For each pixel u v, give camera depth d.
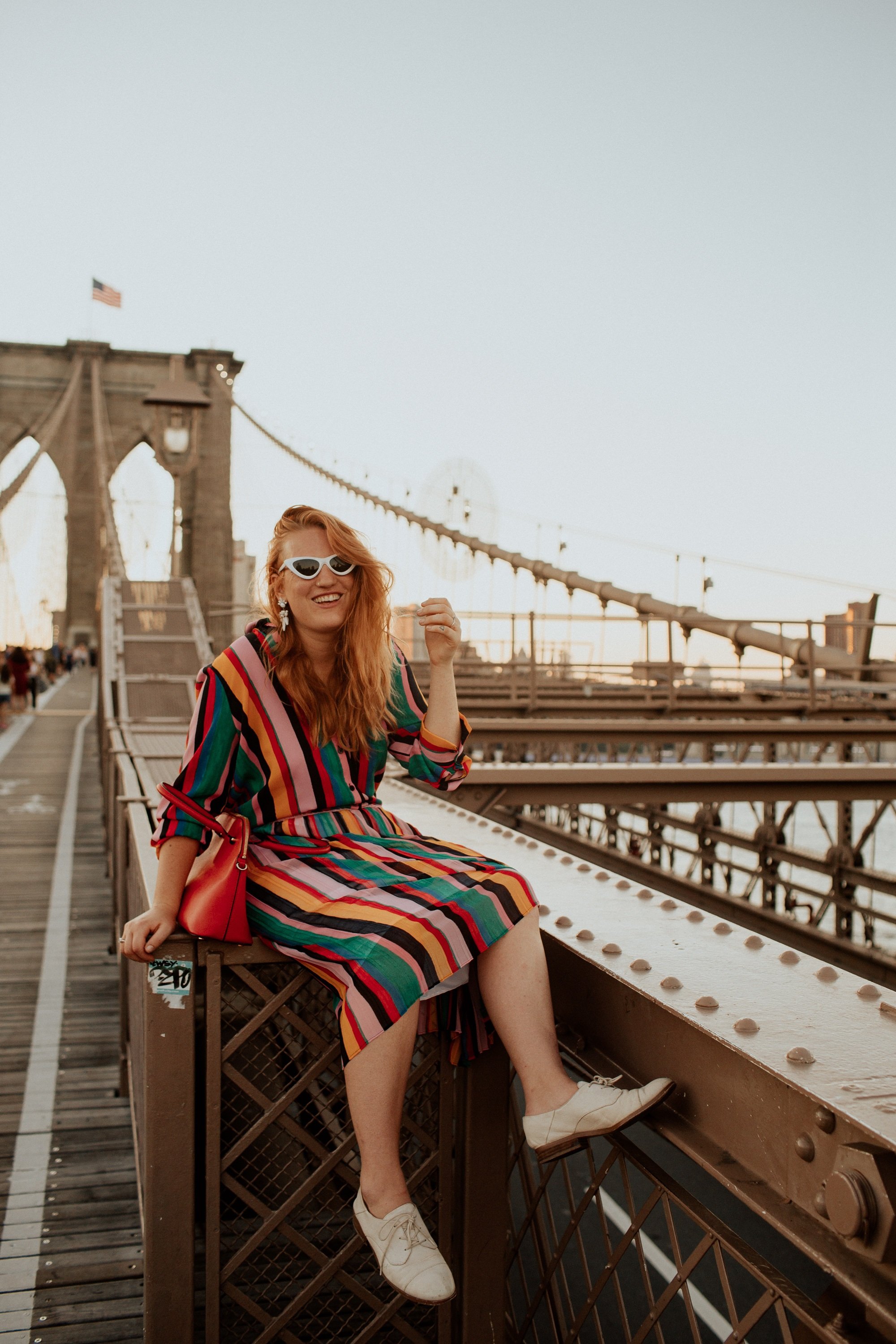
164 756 5.34
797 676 12.35
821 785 7.20
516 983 1.54
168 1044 1.67
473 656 13.52
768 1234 4.59
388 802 3.47
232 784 1.71
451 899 1.54
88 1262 2.69
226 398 55.34
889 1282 0.98
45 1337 2.35
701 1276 4.21
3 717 21.31
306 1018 1.77
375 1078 1.45
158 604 15.96
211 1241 1.70
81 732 20.38
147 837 2.59
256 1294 1.82
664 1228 4.67
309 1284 1.76
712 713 11.29
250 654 1.72
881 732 10.36
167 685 12.70
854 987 1.42
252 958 1.68
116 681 12.05
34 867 8.59
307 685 1.72
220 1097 1.69
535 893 2.03
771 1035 1.21
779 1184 1.16
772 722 11.05
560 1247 1.81
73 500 58.56
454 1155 1.84
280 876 1.68
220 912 1.60
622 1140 1.56
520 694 12.41
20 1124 3.66
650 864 12.66
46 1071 4.21
